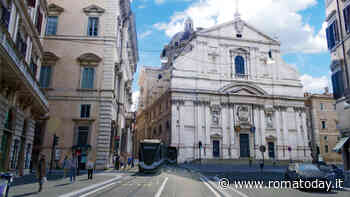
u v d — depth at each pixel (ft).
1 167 57.41
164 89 191.93
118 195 39.81
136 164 165.78
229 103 170.19
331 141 187.32
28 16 63.16
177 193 42.86
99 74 100.89
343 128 73.41
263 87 178.91
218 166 134.82
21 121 66.08
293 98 180.04
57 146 94.07
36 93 65.10
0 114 52.21
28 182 54.80
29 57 68.85
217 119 167.53
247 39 183.21
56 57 101.24
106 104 98.17
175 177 74.02
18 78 51.93
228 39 180.55
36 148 93.66
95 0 107.24
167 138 170.71
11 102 57.57
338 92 75.87
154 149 93.20
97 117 97.30
